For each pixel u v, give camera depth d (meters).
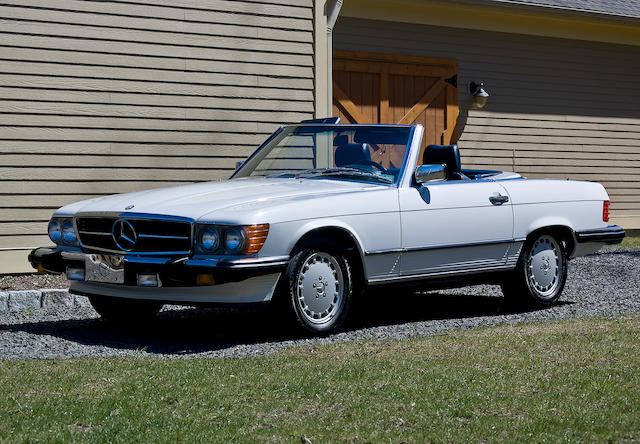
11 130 9.98
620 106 17.50
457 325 7.58
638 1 17.86
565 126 16.78
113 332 7.34
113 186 10.59
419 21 14.80
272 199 6.99
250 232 6.53
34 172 10.12
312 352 6.24
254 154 8.41
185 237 6.68
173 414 4.58
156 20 10.79
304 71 11.81
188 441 4.12
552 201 8.59
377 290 7.47
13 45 9.96
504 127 16.02
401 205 7.46
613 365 5.70
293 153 8.17
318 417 4.55
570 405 4.77
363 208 7.22
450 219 7.79
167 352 6.45
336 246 7.06
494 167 15.91
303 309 6.89
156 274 6.62
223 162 11.30
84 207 7.34
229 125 11.30
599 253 13.68
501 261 8.24
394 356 6.01
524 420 4.48
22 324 7.73
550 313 8.29
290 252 6.75
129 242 6.85
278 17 11.60
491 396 4.93
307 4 11.83
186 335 7.21
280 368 5.63
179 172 11.01
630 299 9.02
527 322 7.64
